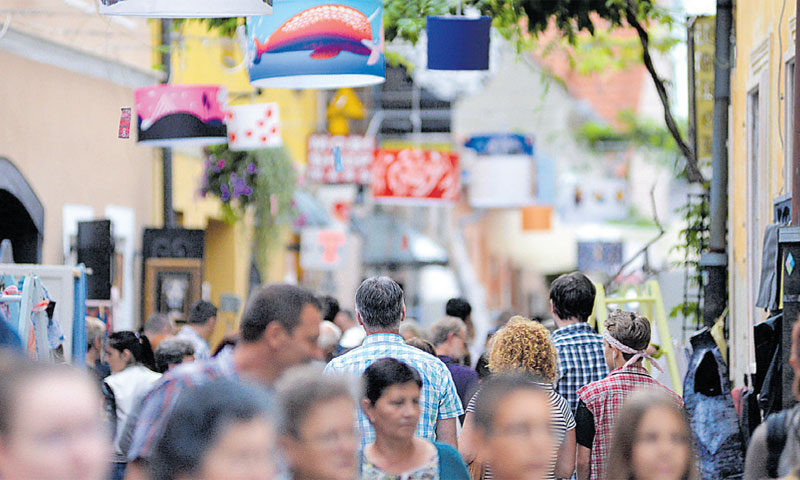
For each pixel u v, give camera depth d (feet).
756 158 88.89
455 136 276.21
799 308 50.39
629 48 176.86
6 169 112.47
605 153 279.69
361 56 70.54
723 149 92.63
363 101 270.87
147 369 74.69
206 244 184.44
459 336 84.64
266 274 165.99
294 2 69.77
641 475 39.37
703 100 111.65
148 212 149.59
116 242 139.23
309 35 69.77
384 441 46.26
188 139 94.99
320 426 34.06
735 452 67.51
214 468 29.12
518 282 363.35
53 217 124.57
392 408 45.83
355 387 36.17
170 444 29.45
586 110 303.48
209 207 175.42
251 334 40.83
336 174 206.80
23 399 25.66
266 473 29.66
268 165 156.25
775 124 79.10
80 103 131.34
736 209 94.38
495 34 119.44
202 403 29.55
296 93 229.86
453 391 55.57
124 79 141.59
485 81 284.20
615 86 311.06
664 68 237.86
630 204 281.95
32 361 26.63
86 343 85.25
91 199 133.59
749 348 85.61
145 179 148.77
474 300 365.81
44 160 123.24
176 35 149.18
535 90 292.20
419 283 316.60
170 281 135.33
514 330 56.65
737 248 93.09
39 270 79.30
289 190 164.14
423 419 54.39
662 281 117.19
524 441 37.11
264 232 164.25
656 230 277.85
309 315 41.14
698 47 111.24
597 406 58.13
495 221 370.73
